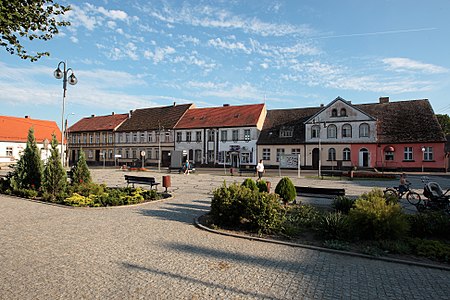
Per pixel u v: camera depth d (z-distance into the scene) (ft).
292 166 94.02
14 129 164.45
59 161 42.37
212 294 13.85
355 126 128.06
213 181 76.28
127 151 181.57
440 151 114.21
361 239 22.99
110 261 17.92
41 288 14.19
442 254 19.03
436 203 33.81
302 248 21.30
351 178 85.10
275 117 154.81
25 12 27.27
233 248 21.01
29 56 30.63
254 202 25.36
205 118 163.32
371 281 15.78
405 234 22.98
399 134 121.90
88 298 13.25
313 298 13.75
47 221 28.19
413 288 15.02
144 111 192.95
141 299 13.24
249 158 145.89
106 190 47.11
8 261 17.69
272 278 15.92
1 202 38.45
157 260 18.25
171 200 42.37
